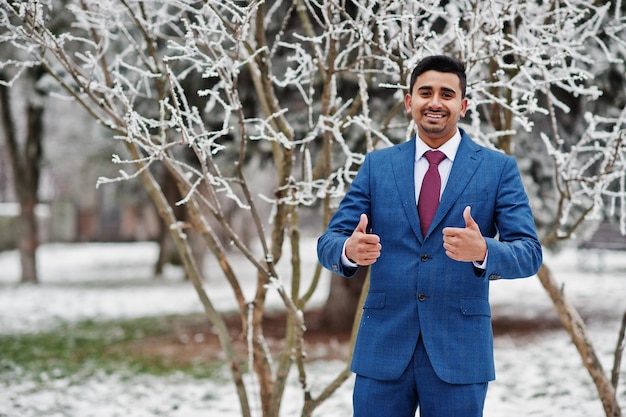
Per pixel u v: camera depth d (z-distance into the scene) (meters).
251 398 6.52
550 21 4.39
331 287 10.70
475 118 4.11
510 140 4.35
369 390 2.66
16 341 9.76
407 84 3.69
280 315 12.00
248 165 9.30
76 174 20.06
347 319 10.54
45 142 18.33
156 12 4.32
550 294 4.45
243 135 3.56
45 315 12.38
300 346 3.89
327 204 4.16
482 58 3.66
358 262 2.43
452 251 2.31
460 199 2.60
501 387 6.59
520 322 10.93
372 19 3.76
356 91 7.81
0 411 6.02
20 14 3.51
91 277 20.41
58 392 6.82
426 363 2.59
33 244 17.53
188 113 3.51
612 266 20.95
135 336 10.23
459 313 2.58
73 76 3.71
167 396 6.63
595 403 5.82
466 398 2.56
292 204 3.91
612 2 5.84
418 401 2.73
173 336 10.20
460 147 2.68
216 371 7.78
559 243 9.38
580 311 11.81
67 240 38.00
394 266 2.63
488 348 2.62
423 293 2.59
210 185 3.53
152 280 19.27
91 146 17.59
